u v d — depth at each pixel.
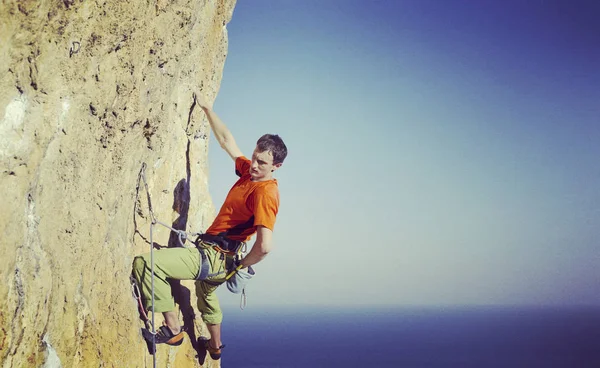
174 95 5.29
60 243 3.27
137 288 4.64
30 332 2.92
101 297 3.94
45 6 2.70
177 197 5.77
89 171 3.65
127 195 4.52
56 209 3.21
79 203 3.53
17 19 2.55
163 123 4.94
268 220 4.55
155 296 4.61
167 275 4.63
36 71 2.81
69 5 2.88
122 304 4.27
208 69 6.58
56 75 3.00
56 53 2.94
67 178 3.34
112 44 3.52
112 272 4.17
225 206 4.81
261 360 176.50
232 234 4.75
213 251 4.73
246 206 4.70
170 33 4.49
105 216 3.98
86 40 3.20
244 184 4.78
